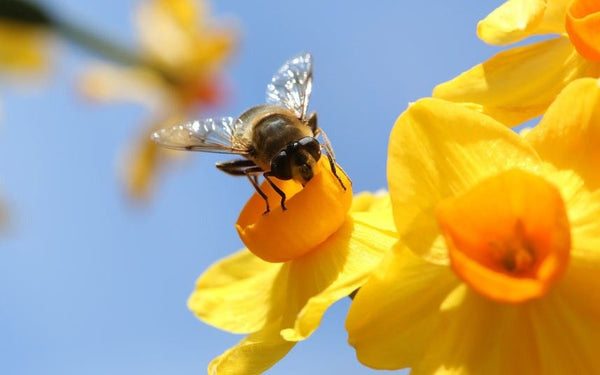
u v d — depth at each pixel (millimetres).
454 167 170
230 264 194
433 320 172
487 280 163
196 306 192
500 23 178
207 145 202
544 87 179
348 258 181
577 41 173
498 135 170
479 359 170
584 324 169
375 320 172
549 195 163
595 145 169
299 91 205
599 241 168
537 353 170
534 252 166
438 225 169
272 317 186
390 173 170
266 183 188
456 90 181
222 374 181
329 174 183
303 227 182
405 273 172
